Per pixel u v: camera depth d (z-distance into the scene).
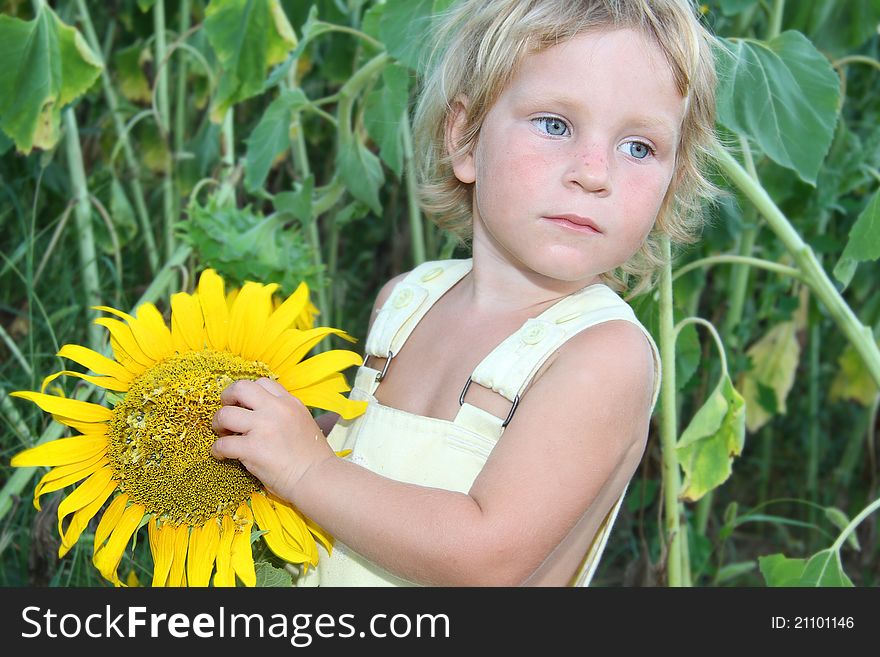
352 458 1.29
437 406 1.28
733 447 1.68
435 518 1.14
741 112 1.54
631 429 1.21
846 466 2.74
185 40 2.51
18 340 2.49
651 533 2.46
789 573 1.62
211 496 1.19
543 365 1.22
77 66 1.84
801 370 3.07
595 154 1.17
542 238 1.20
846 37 2.05
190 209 1.91
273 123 1.95
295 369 1.25
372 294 3.29
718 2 1.97
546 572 1.35
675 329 1.68
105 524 1.20
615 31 1.20
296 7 2.35
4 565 2.03
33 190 2.63
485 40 1.28
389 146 1.82
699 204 1.58
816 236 2.40
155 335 1.26
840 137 2.15
